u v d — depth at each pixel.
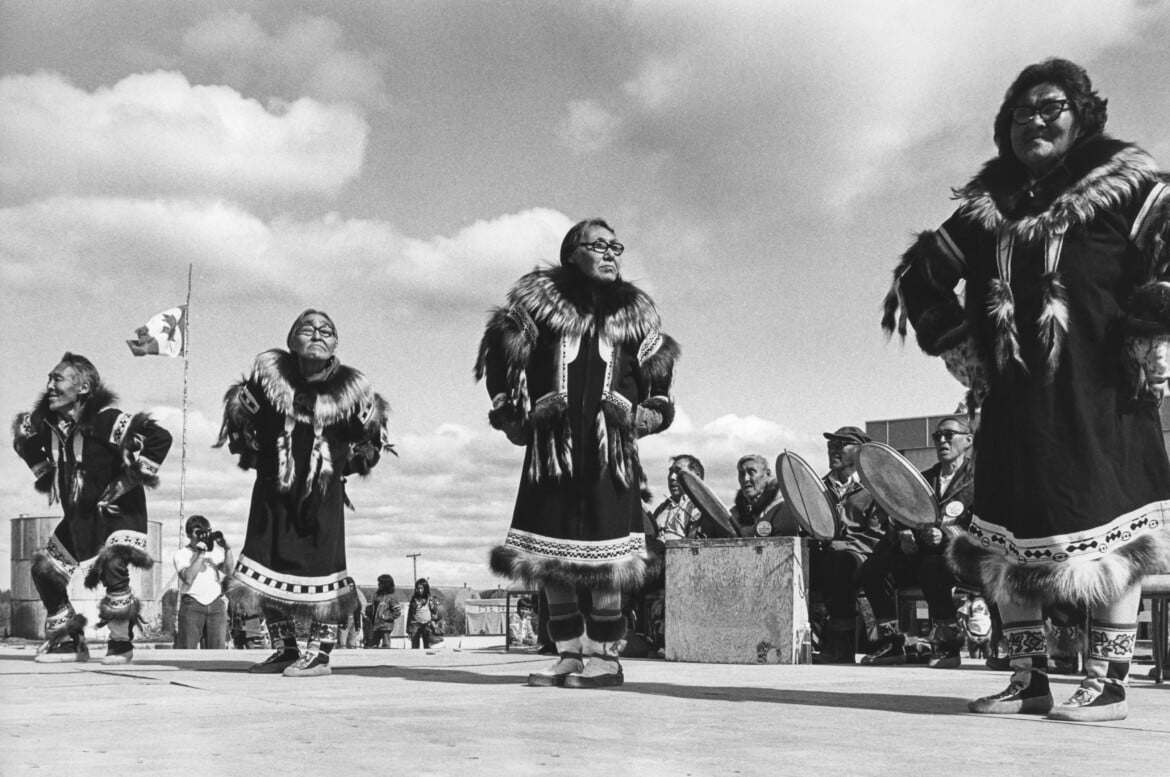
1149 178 3.86
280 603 5.90
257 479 6.03
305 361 5.96
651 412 5.27
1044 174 4.04
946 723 3.65
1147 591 5.90
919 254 4.18
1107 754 2.97
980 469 4.04
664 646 8.50
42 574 7.17
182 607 12.70
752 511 9.61
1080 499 3.78
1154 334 3.71
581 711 3.95
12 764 2.70
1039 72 4.00
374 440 6.12
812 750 2.98
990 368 4.02
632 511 5.26
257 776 2.52
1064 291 3.85
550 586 5.18
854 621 8.71
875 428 19.20
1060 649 7.18
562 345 5.17
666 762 2.75
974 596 8.81
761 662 7.67
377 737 3.20
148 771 2.59
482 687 5.10
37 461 7.18
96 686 5.10
